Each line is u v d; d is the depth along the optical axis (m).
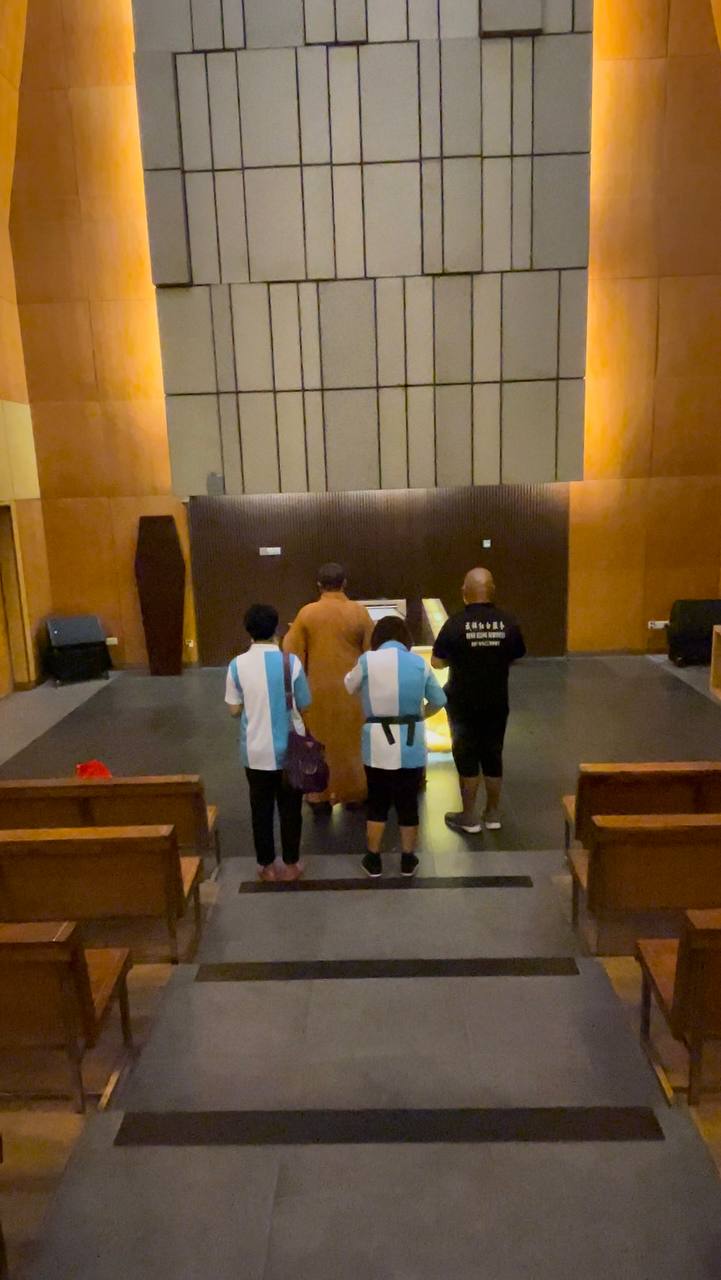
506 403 9.50
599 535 10.05
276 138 8.84
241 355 9.40
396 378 9.45
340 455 9.65
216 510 10.01
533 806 5.57
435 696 4.26
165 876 3.52
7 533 9.08
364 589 10.18
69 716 8.24
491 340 9.34
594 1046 3.05
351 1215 2.30
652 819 3.42
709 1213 2.29
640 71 8.90
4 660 9.20
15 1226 2.35
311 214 9.04
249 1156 2.54
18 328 9.50
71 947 2.61
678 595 10.20
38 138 9.12
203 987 3.48
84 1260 2.20
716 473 9.88
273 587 10.19
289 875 4.53
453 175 8.92
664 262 9.37
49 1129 2.73
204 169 8.94
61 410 9.76
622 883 3.47
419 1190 2.39
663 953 3.04
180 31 8.61
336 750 5.41
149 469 9.90
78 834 3.47
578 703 8.12
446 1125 2.65
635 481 9.91
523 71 8.66
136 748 7.14
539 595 10.21
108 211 9.28
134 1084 2.89
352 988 3.45
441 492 9.95
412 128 8.80
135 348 9.62
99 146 9.14
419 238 9.09
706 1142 2.59
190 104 8.77
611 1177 2.42
